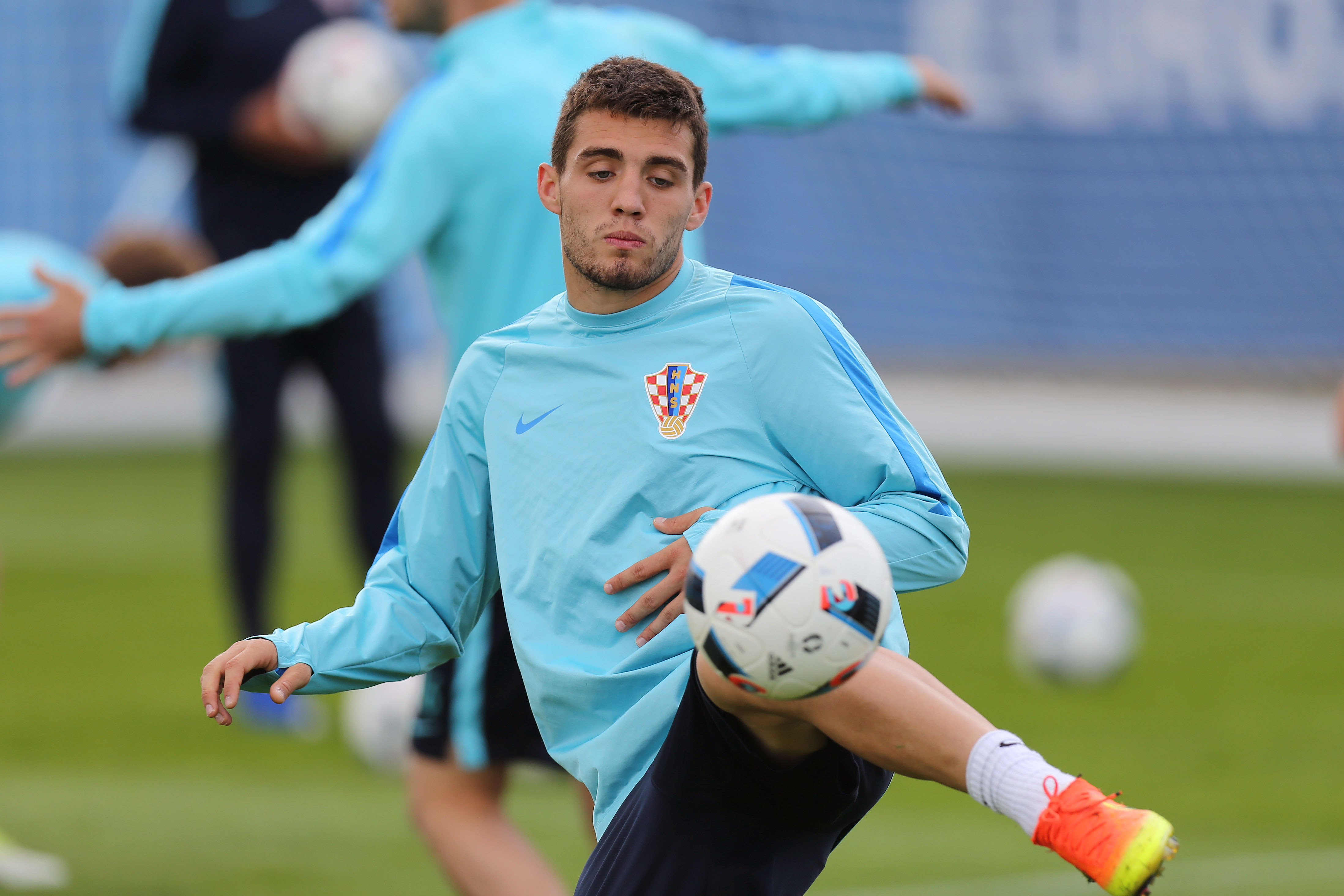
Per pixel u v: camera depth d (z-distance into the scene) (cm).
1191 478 5616
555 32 1497
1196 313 6250
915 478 1002
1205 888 1692
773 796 946
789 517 859
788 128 1673
